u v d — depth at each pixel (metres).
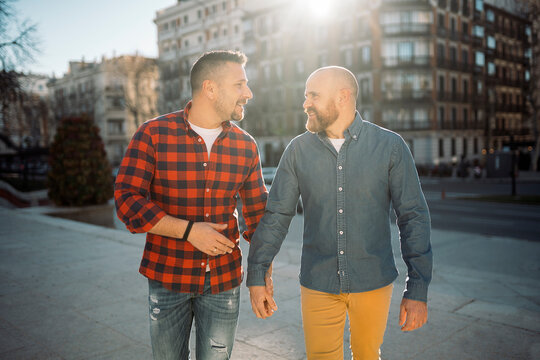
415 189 1.73
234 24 45.97
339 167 1.73
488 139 37.94
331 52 39.38
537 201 13.60
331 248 1.76
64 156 12.21
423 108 37.16
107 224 9.88
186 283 1.64
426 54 36.78
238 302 1.79
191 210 1.67
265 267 1.80
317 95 1.74
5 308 3.62
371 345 1.83
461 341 2.86
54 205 12.83
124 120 54.03
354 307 1.76
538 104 32.59
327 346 1.80
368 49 37.28
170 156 1.64
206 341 1.73
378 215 1.75
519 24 49.72
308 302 1.82
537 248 6.89
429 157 37.19
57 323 3.28
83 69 59.19
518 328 3.05
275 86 43.41
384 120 37.38
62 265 5.17
